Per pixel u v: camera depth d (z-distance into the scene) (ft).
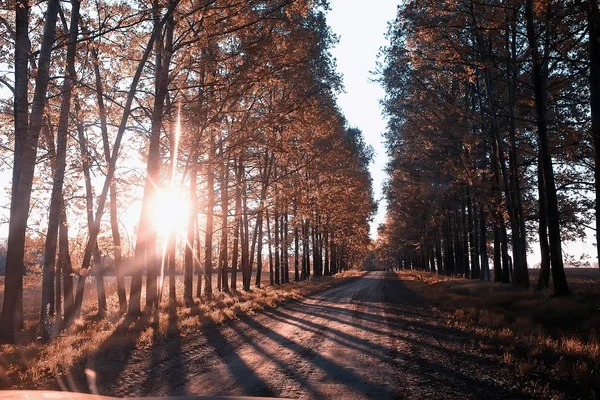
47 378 26.12
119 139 48.83
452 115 92.84
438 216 150.00
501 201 84.28
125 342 37.09
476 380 26.17
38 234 63.41
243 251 126.72
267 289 120.16
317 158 87.76
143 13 48.62
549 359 30.22
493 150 92.73
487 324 46.88
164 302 79.82
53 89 55.72
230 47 60.08
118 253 70.08
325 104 87.51
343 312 64.54
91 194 65.16
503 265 100.37
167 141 68.90
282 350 35.94
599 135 53.31
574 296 58.90
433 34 75.92
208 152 68.90
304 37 58.75
